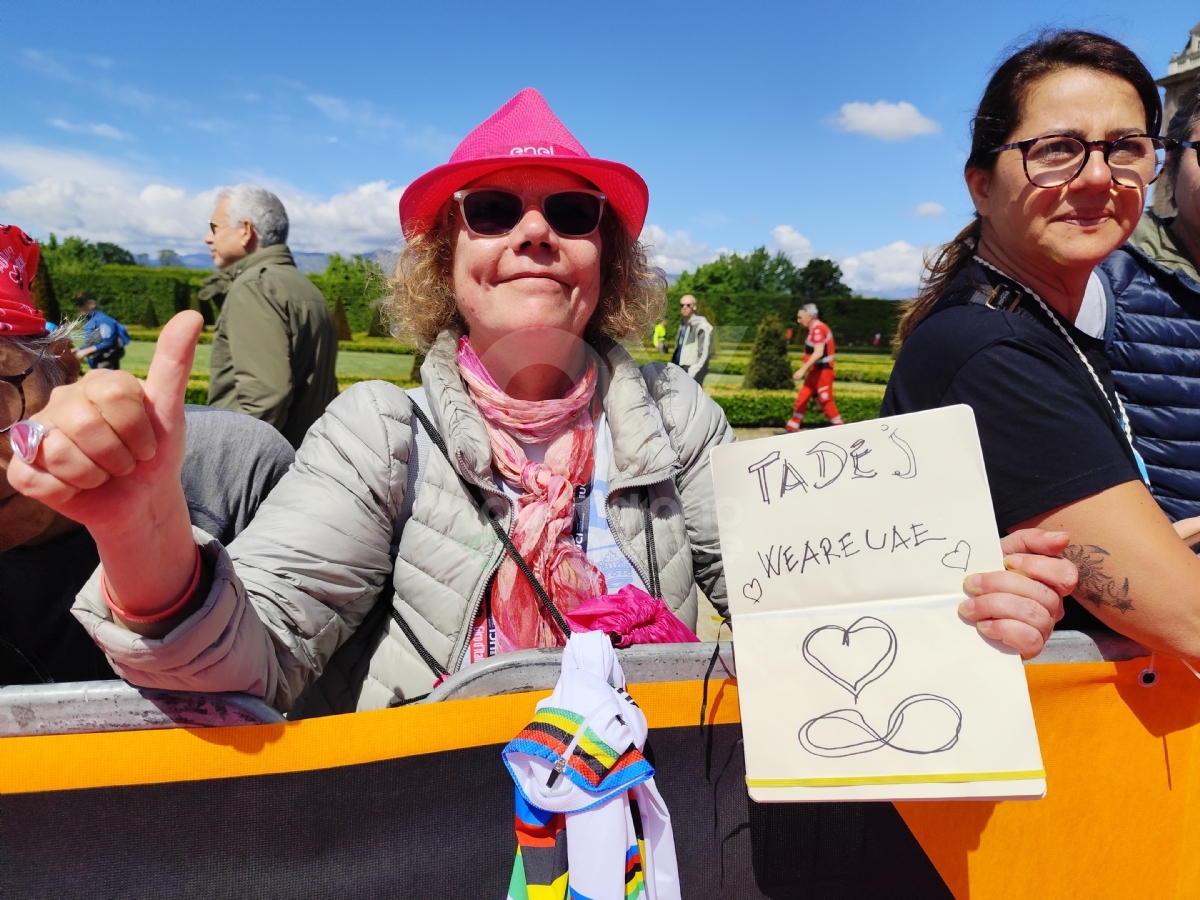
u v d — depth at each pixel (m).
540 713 0.94
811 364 12.71
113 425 0.68
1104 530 1.10
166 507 0.79
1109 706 1.23
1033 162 1.30
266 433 1.52
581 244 1.35
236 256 3.62
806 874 1.14
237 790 0.94
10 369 1.00
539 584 1.24
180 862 0.93
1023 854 1.23
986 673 0.94
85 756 0.90
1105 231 1.30
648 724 1.08
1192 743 1.27
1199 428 1.68
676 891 0.98
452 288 1.50
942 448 0.98
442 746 1.00
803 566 1.01
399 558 1.29
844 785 0.96
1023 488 1.15
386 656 1.28
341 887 0.98
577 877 0.88
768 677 1.00
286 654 1.10
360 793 0.98
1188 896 1.31
